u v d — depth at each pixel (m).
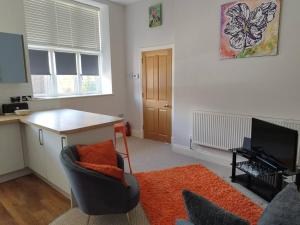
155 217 2.16
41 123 2.45
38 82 3.92
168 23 4.24
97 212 1.77
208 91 3.57
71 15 4.24
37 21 3.76
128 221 2.06
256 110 3.10
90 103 4.48
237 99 3.26
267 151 2.55
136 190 1.92
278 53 2.82
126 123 5.27
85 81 4.68
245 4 2.99
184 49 3.76
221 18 3.25
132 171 3.22
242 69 3.15
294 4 2.63
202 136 3.64
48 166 2.59
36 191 2.69
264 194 2.49
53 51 4.06
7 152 2.87
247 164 2.75
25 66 3.21
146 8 4.54
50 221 2.13
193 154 3.89
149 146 4.48
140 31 4.72
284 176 2.45
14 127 2.89
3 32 2.98
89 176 1.62
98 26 4.77
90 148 2.11
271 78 2.91
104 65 4.89
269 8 2.80
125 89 5.24
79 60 4.52
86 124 2.37
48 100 3.65
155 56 4.57
